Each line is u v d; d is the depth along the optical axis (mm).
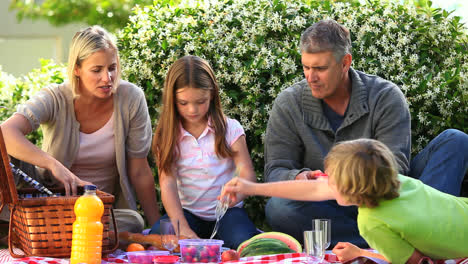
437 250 2869
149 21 4691
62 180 3572
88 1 9656
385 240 2838
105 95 3764
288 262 2930
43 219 3143
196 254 3033
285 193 3289
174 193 3766
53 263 3000
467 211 2959
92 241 3018
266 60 4328
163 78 4547
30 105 3844
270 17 4531
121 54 4746
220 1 4750
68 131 3938
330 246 3670
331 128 3807
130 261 3076
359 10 4680
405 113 3771
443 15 4684
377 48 4574
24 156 3670
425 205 2883
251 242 3324
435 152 3607
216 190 3818
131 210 3850
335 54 3574
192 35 4562
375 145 2840
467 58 4660
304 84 3930
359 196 2814
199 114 3672
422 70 4480
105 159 4043
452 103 4316
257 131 4359
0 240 3943
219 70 4480
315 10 4613
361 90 3785
